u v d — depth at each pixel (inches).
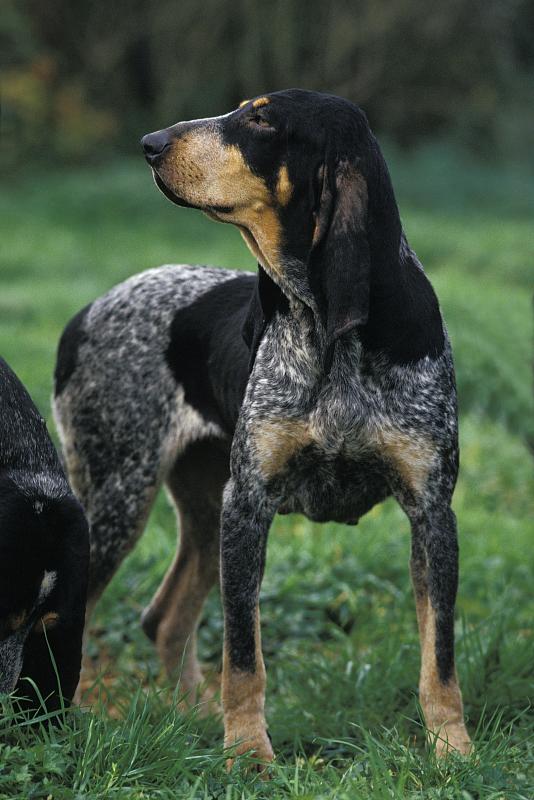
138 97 1931.6
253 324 301.3
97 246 1269.7
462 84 2022.6
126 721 264.5
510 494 575.8
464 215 1681.8
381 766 252.5
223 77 1891.0
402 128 2027.6
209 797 239.1
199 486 349.4
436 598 280.7
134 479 339.9
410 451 281.7
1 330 809.5
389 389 280.4
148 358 341.4
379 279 273.7
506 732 305.1
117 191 1542.8
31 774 233.5
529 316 641.0
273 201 279.0
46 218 1441.9
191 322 336.8
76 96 1745.8
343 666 349.4
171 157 281.7
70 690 262.1
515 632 372.2
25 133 1704.0
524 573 444.5
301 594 417.4
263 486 287.4
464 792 238.7
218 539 350.0
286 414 283.1
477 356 705.6
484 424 668.1
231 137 280.8
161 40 1860.2
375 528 473.4
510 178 1882.4
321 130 272.2
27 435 269.1
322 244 272.8
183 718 277.9
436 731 273.9
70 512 261.3
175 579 356.5
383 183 274.8
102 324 351.3
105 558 340.2
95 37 1857.8
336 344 277.9
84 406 347.6
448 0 1914.4
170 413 339.3
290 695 337.7
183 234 1401.3
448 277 914.7
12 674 251.1
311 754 304.3
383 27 1893.5
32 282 1058.1
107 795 234.4
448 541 283.0
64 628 256.4
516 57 2160.4
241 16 1857.8
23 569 247.1
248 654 275.4
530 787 253.3
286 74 1897.1
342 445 283.0
